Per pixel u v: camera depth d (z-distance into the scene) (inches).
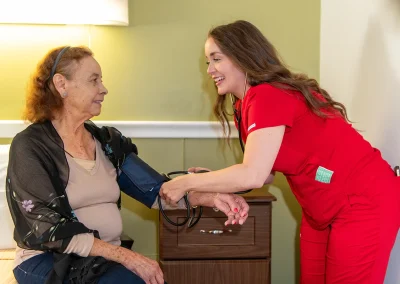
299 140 76.3
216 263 94.7
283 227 113.7
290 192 113.2
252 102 75.2
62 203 75.1
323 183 76.7
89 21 102.5
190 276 94.7
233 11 109.3
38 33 106.0
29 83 81.3
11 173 75.4
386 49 84.7
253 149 73.3
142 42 108.3
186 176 78.8
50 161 76.8
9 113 106.7
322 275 88.1
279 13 110.3
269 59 79.0
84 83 78.9
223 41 79.1
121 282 71.5
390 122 83.7
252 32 79.7
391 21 82.8
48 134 78.3
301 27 111.0
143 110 109.7
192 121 110.1
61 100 79.5
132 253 74.5
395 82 81.8
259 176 72.9
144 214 111.0
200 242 94.7
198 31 108.9
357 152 76.3
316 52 112.1
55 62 78.9
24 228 73.8
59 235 71.7
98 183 80.1
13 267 79.1
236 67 79.5
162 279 74.7
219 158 111.2
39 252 77.0
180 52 109.0
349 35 98.7
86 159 81.0
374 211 74.8
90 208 79.6
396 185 76.5
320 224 81.3
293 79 77.1
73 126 80.4
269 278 95.7
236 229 94.9
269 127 73.1
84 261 71.7
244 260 95.1
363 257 75.1
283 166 77.7
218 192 76.5
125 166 86.7
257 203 94.7
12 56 106.0
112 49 107.7
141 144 109.8
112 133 86.7
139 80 109.0
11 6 99.7
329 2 107.2
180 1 108.2
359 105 95.7
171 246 94.6
